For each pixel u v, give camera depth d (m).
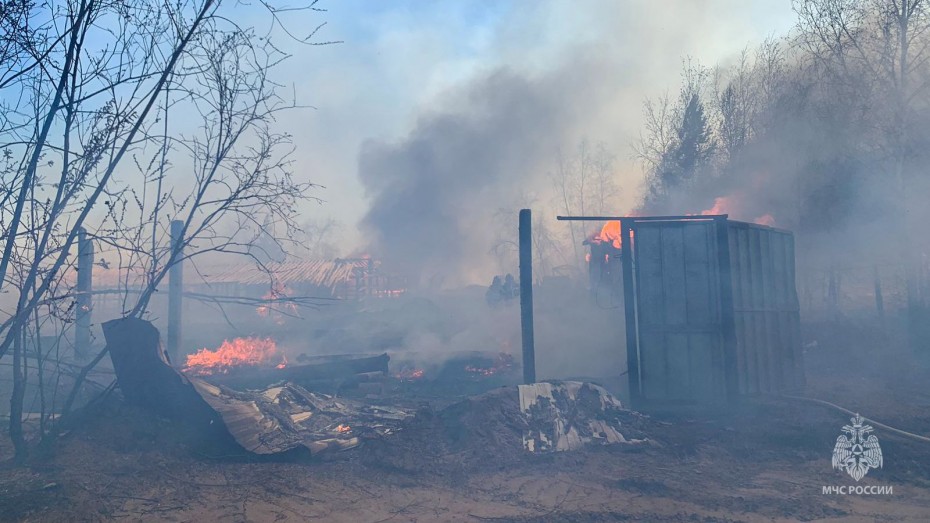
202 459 7.22
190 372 14.67
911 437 7.74
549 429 8.02
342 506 6.15
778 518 5.76
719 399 9.78
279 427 8.19
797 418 8.79
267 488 6.42
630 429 8.47
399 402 11.44
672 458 7.58
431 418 8.16
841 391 10.87
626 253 10.40
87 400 9.32
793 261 11.78
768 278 10.97
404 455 7.40
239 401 8.35
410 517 5.91
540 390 8.64
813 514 5.83
